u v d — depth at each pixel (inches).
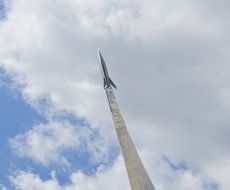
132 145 2913.4
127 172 2844.5
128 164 2851.9
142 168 2827.3
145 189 2748.5
